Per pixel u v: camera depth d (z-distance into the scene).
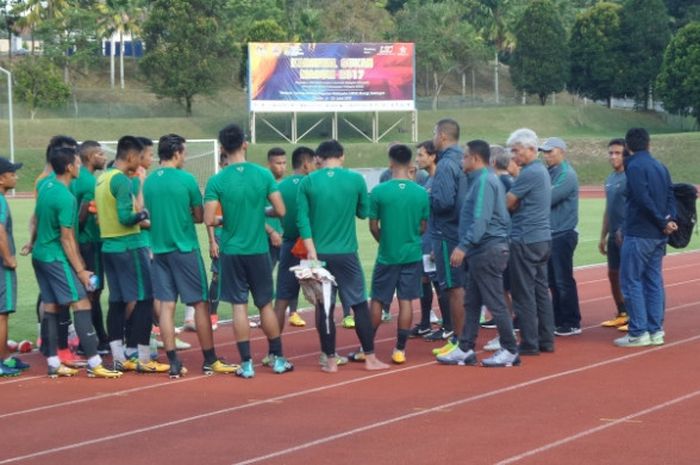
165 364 10.48
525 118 72.94
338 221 10.23
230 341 12.23
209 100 75.06
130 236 10.20
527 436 7.43
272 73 59.59
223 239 9.94
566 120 73.62
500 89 86.06
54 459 7.06
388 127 70.12
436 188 10.85
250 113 60.94
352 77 60.34
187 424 8.00
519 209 10.68
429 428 7.72
